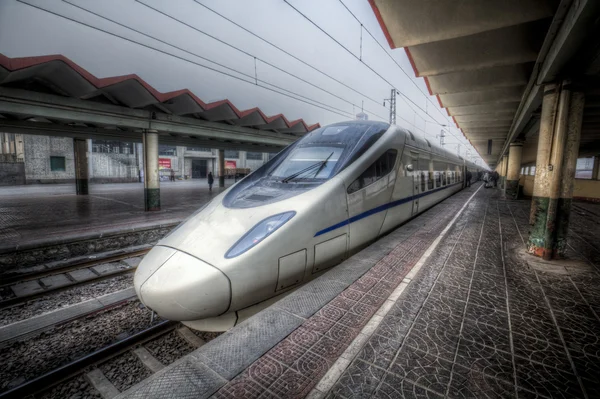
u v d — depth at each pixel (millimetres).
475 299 3021
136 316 4438
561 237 4336
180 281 3066
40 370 3338
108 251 7672
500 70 6840
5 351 3629
